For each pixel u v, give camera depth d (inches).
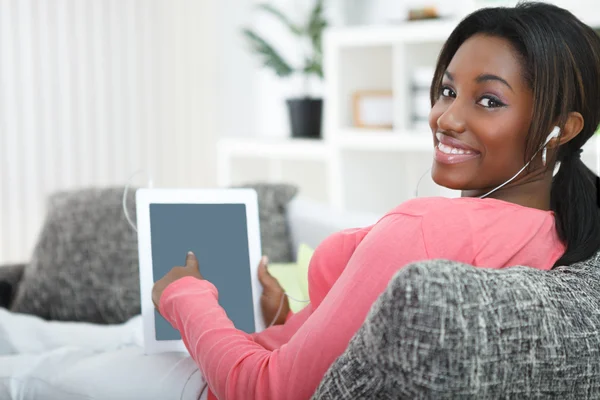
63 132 168.7
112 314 87.7
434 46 135.6
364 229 44.1
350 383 34.8
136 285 88.7
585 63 42.5
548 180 45.1
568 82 42.1
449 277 33.6
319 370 38.0
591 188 45.6
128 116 176.4
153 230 52.7
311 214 92.4
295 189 97.0
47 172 167.6
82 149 171.2
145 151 179.2
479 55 42.4
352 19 172.6
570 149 45.4
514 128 42.1
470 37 43.7
